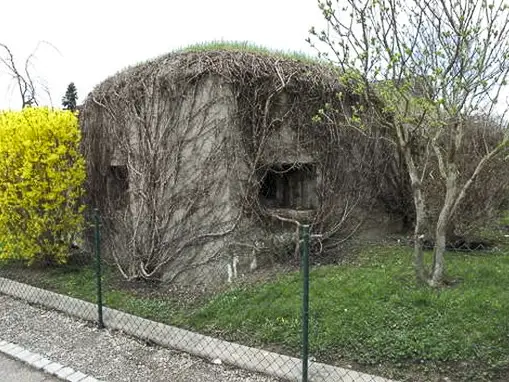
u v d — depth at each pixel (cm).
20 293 613
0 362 428
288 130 632
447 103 452
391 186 757
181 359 415
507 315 408
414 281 501
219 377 381
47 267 714
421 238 497
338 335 407
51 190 651
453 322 405
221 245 589
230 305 498
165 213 608
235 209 591
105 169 717
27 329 497
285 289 516
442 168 491
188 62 595
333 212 673
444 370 354
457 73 433
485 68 434
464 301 438
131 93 638
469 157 621
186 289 588
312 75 651
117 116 664
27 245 681
